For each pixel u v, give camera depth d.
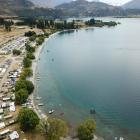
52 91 153.25
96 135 103.44
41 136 98.12
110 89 160.00
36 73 188.12
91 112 126.50
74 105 134.50
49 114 121.56
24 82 143.12
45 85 163.88
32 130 101.56
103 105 135.50
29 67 198.38
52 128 96.00
